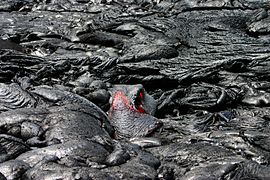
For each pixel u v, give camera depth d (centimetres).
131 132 1423
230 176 1057
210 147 1233
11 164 1005
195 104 1717
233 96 1752
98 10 3275
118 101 1495
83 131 1248
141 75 1964
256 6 3014
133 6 3353
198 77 1905
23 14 3244
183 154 1207
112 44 2433
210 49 2214
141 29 2547
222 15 2861
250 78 1945
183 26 2630
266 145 1311
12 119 1259
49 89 1521
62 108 1362
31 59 2052
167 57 2134
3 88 1459
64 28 2698
